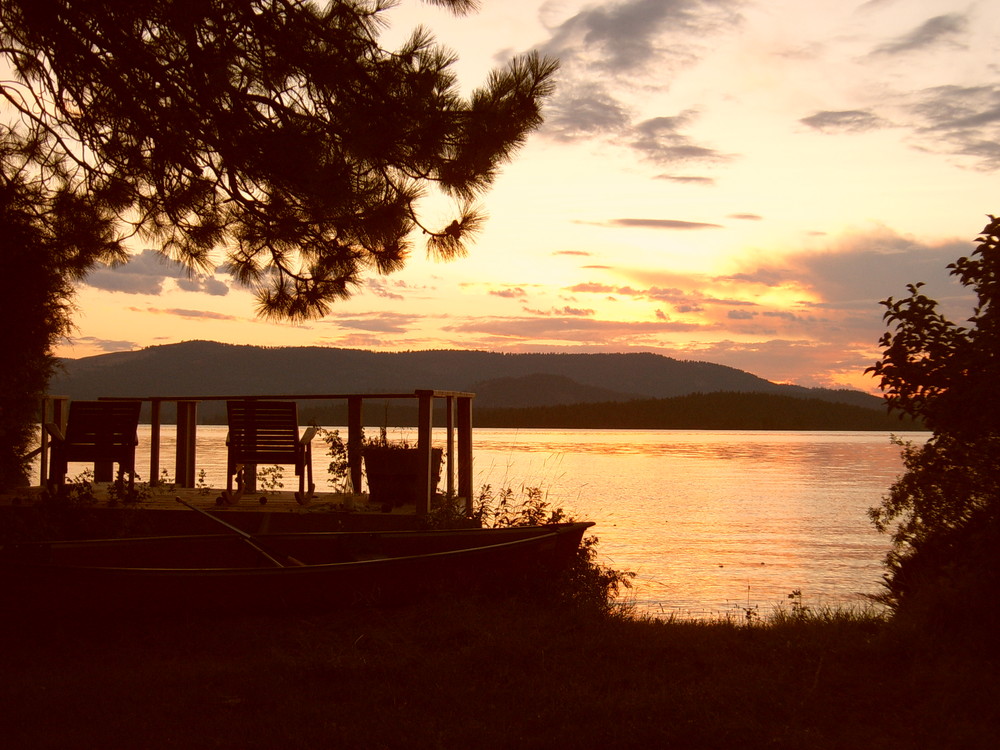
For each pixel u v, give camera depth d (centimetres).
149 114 750
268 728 443
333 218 791
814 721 459
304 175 744
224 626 625
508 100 745
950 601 590
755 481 3083
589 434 10431
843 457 5072
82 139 802
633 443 6981
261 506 895
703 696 486
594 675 524
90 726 445
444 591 684
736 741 433
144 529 847
